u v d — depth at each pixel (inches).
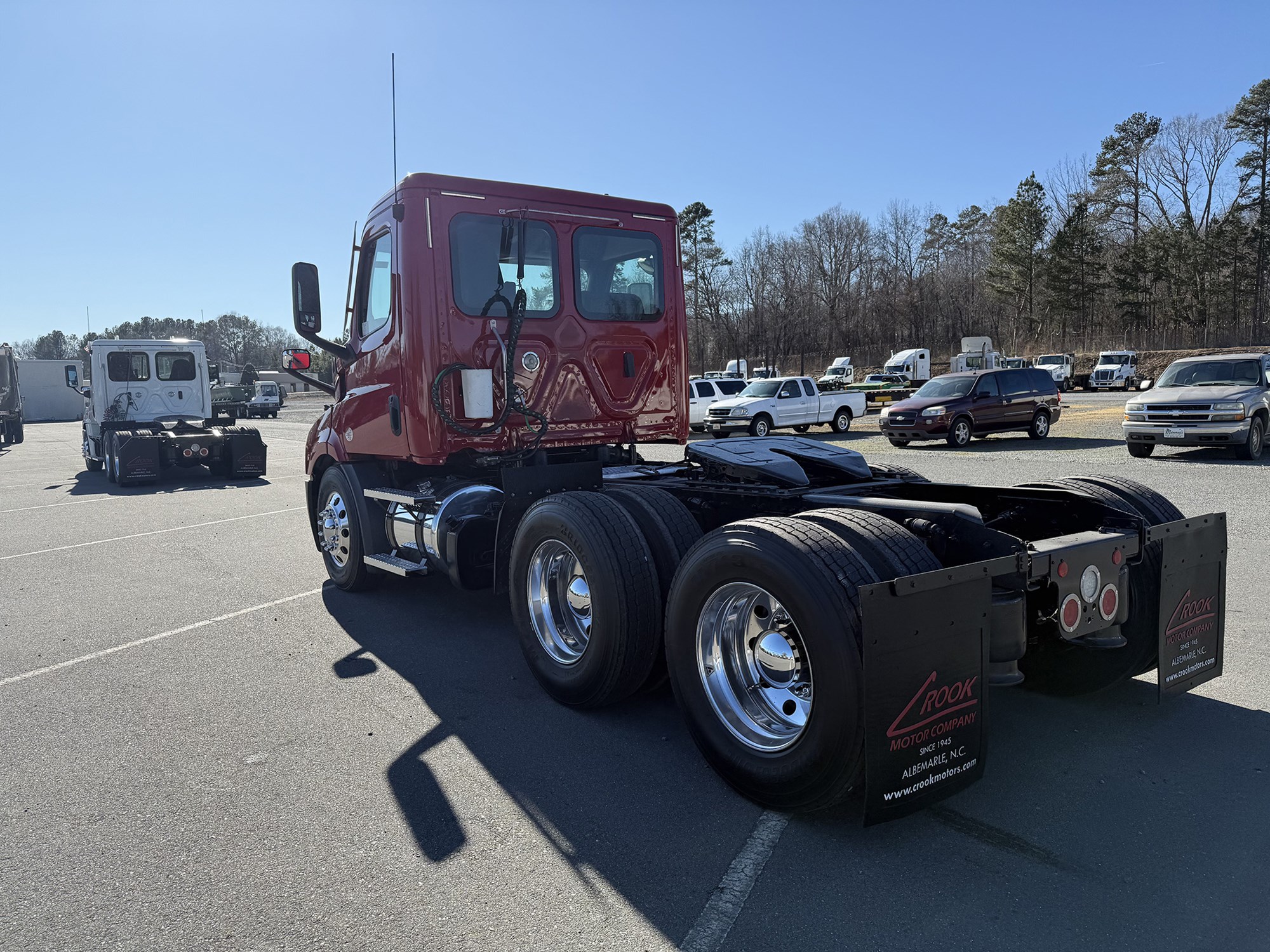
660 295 230.4
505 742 146.9
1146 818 115.4
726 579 121.1
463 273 199.3
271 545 350.6
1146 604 144.7
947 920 94.5
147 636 217.6
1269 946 88.4
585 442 218.8
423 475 237.8
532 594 167.8
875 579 108.1
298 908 99.7
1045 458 577.6
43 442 1179.3
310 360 237.0
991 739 142.3
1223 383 560.4
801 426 1035.9
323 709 164.1
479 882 104.3
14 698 173.6
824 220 3408.0
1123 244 2839.6
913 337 3265.3
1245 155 2491.4
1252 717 147.9
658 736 148.6
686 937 92.6
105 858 111.7
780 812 120.3
